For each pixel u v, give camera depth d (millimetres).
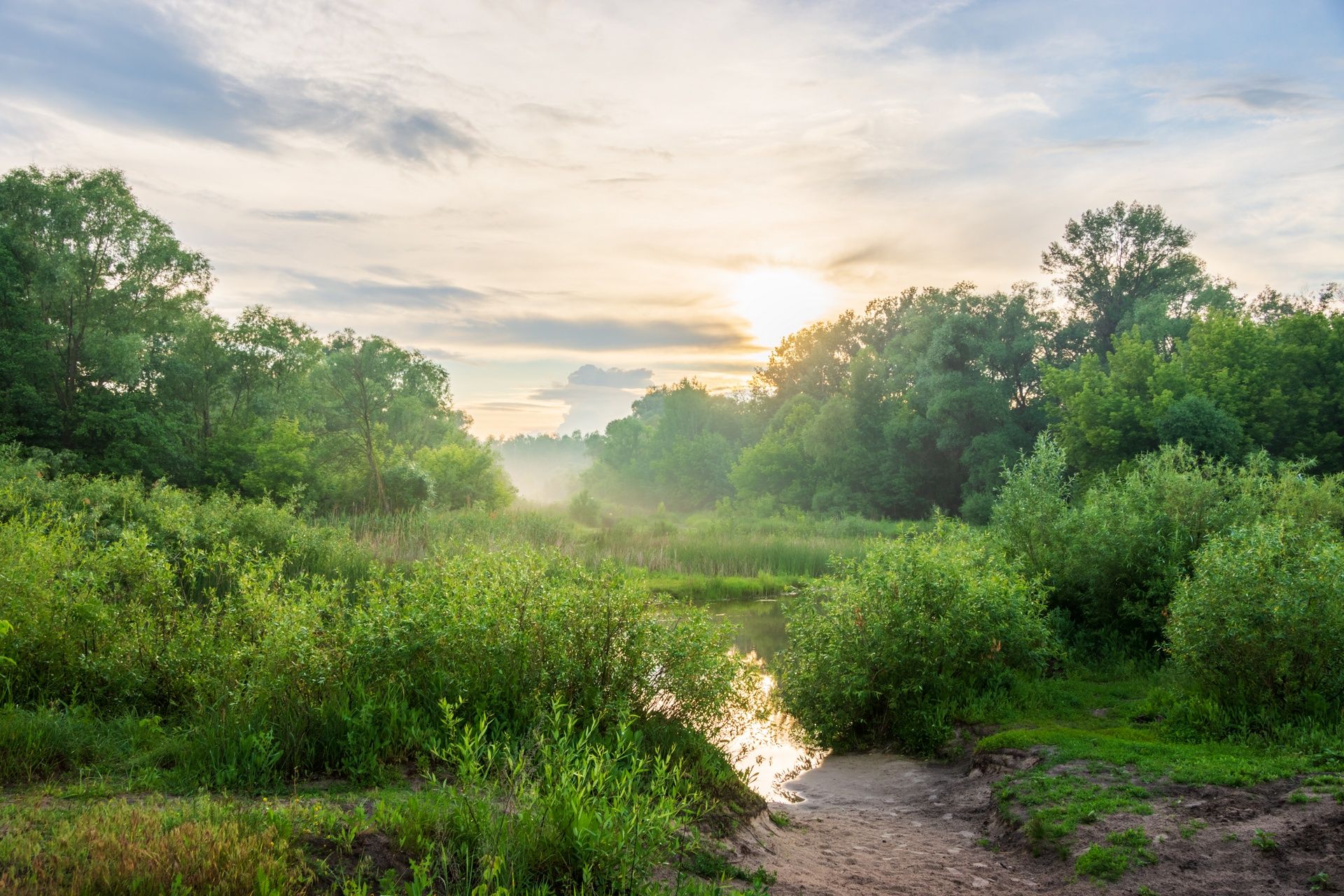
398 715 5902
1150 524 13117
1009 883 5398
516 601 7246
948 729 9609
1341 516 13930
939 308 64375
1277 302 57188
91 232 36000
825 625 11031
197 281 40594
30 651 7035
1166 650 10289
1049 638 11695
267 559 14398
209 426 40156
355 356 38750
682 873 4500
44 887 3057
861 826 6953
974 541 13609
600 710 6293
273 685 6148
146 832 3621
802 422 72750
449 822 4070
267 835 3588
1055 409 44094
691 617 7523
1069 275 61500
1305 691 8047
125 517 15250
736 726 7898
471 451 45344
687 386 109188
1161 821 5895
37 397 32719
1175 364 39125
